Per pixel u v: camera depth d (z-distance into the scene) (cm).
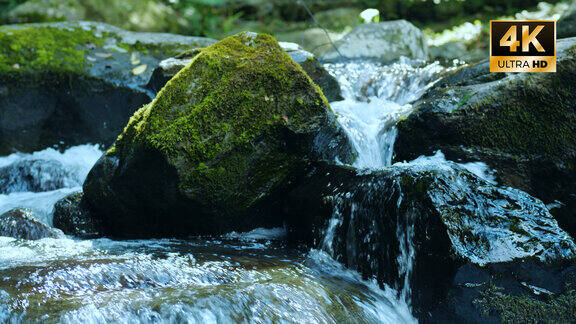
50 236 317
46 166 428
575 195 317
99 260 249
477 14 931
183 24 805
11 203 380
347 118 389
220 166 305
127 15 721
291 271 268
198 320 203
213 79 315
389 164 371
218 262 265
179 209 318
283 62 321
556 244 240
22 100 471
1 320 185
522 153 329
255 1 935
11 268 232
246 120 308
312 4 943
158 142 293
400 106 455
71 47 504
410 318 252
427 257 246
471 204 252
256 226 345
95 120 477
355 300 251
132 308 201
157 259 259
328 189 317
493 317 231
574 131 321
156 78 445
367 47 595
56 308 195
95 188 336
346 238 293
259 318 214
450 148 340
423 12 952
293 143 319
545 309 230
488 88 342
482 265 233
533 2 921
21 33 498
